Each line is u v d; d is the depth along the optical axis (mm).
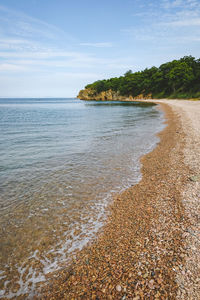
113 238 5016
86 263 4273
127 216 5977
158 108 54125
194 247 4270
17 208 6535
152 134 19609
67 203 6859
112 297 3373
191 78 78312
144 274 3729
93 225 5664
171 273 3672
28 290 3773
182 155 11695
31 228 5551
